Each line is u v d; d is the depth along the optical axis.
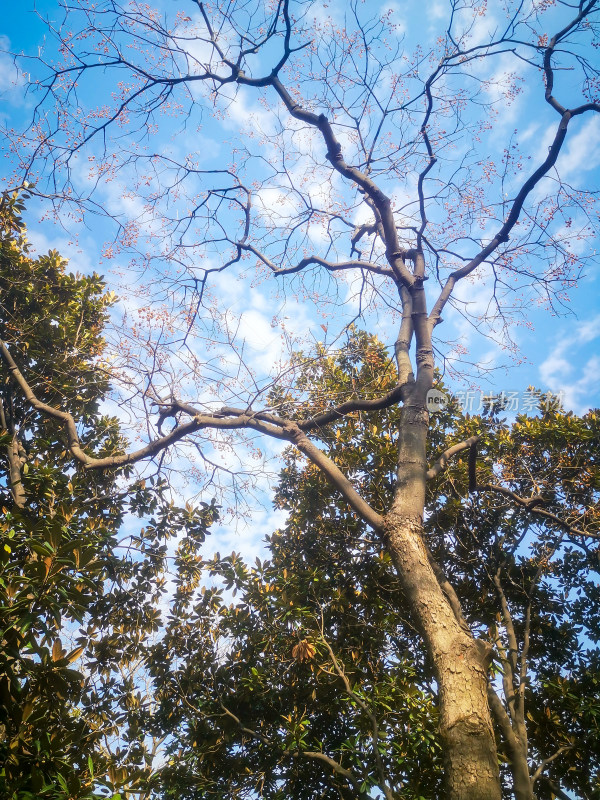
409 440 5.49
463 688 3.95
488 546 8.78
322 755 6.54
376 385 8.43
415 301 6.38
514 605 8.77
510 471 8.64
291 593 8.11
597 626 8.38
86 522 7.41
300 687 7.79
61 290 9.31
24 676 4.23
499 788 3.60
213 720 7.85
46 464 7.90
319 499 9.26
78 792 3.75
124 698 8.17
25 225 9.10
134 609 8.35
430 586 4.55
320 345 7.29
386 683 7.17
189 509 8.78
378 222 7.40
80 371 8.39
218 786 7.48
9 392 8.31
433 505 9.05
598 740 7.08
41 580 4.20
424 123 6.80
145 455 6.66
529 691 7.95
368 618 8.38
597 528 8.35
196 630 8.52
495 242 6.73
